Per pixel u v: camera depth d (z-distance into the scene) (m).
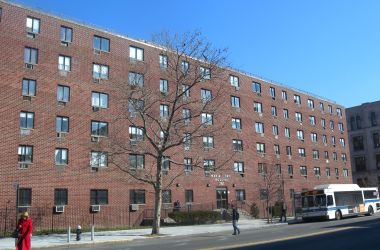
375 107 96.69
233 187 52.69
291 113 65.19
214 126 50.69
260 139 58.25
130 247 21.78
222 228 35.66
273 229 31.92
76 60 39.28
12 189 33.62
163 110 44.66
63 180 36.72
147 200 42.78
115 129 40.78
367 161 96.12
